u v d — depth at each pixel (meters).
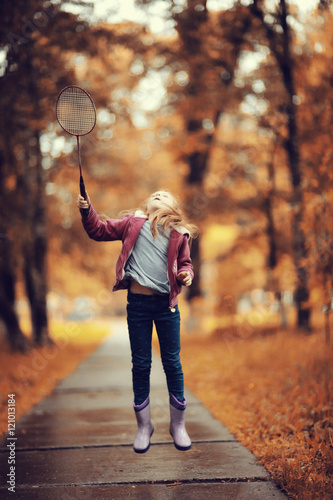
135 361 4.70
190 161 22.80
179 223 4.66
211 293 27.80
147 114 21.56
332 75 11.25
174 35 13.65
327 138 10.79
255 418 6.85
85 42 12.22
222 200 20.97
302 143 12.36
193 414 7.78
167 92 17.55
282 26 12.58
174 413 4.77
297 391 7.73
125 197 23.06
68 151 15.63
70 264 23.12
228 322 20.62
